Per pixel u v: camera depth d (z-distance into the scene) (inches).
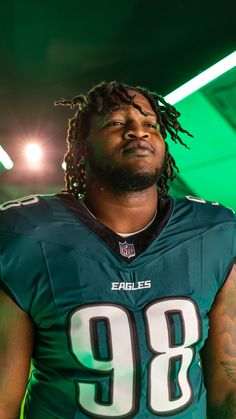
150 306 42.9
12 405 43.2
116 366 41.1
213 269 46.6
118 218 46.4
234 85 235.6
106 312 41.8
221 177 267.3
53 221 45.3
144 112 46.8
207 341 48.2
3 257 42.8
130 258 44.2
